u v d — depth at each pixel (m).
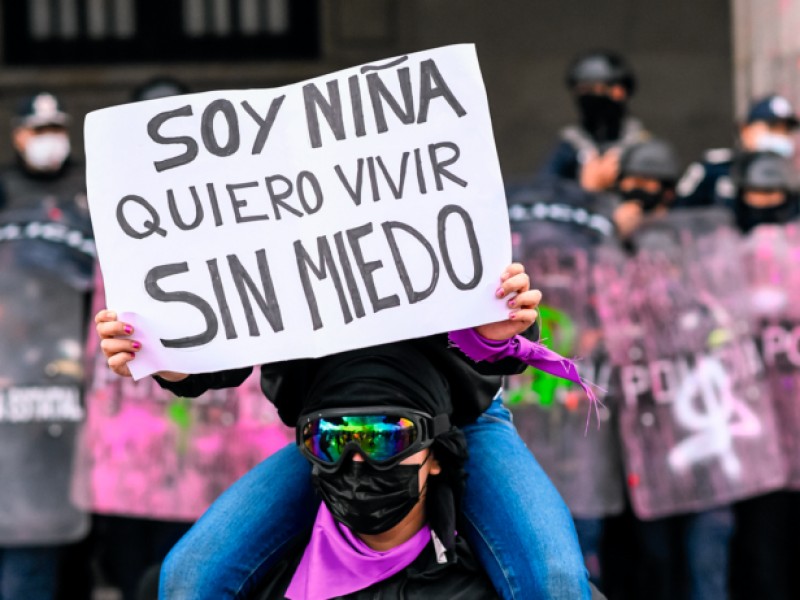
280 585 4.88
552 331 9.02
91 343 9.05
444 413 4.63
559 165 11.18
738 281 9.34
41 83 14.40
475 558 4.81
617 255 9.16
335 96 4.63
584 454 9.03
